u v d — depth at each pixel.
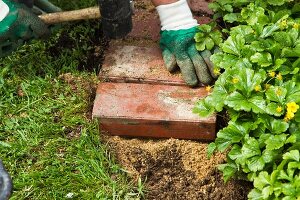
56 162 1.08
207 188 1.05
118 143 1.12
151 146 1.11
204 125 1.09
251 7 1.15
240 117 1.01
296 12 1.18
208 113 1.01
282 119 0.97
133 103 1.12
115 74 1.17
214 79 1.14
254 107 0.98
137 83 1.16
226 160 1.07
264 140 0.96
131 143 1.12
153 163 1.09
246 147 0.95
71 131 1.14
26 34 1.15
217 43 1.14
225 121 1.12
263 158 0.94
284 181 0.93
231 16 1.17
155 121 1.10
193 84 1.13
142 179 1.06
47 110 1.16
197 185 1.06
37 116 1.16
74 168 1.08
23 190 1.05
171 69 1.16
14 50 1.20
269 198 0.92
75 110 1.16
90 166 1.08
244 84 1.00
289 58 1.07
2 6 1.14
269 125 0.97
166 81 1.15
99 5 1.15
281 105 0.98
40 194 1.04
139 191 1.04
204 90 1.14
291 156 0.92
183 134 1.11
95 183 1.05
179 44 1.14
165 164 1.08
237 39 1.08
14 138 1.13
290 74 1.05
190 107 1.11
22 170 1.08
